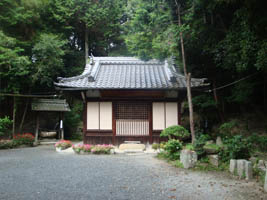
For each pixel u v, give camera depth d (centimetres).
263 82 1391
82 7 2320
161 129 1205
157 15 1019
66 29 2358
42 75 1811
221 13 1192
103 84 1170
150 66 1442
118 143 1202
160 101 1221
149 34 1051
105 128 1215
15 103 1716
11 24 1673
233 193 481
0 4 1574
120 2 2534
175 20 1045
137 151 1073
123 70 1384
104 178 604
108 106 1227
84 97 1216
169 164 788
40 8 1981
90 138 1212
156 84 1172
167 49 1071
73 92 1229
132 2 1576
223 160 718
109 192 486
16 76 1611
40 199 443
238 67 1023
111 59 1466
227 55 1125
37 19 1917
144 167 741
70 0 2241
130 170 699
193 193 482
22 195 468
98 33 2642
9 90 1628
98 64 1409
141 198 450
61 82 1191
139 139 1204
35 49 1678
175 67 1412
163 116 1213
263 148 909
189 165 721
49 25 2236
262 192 484
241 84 1388
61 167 752
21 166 784
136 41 1123
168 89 1132
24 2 1762
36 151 1263
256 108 1521
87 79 1234
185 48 1392
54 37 1833
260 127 1311
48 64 1750
